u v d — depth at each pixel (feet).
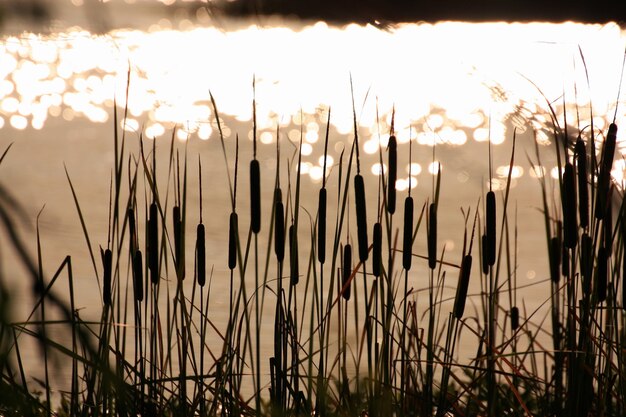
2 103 66.13
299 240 35.70
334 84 68.69
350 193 44.75
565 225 15.16
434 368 18.65
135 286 14.83
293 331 15.12
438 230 38.27
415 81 65.92
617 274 15.55
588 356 15.52
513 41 63.36
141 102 66.03
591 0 26.55
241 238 35.96
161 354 15.44
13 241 17.78
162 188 43.98
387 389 15.19
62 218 36.81
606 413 16.66
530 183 45.80
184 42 82.23
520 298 30.17
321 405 15.03
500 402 18.11
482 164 49.44
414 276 31.94
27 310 21.52
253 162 14.37
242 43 82.89
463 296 15.24
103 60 72.28
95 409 15.03
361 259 15.03
